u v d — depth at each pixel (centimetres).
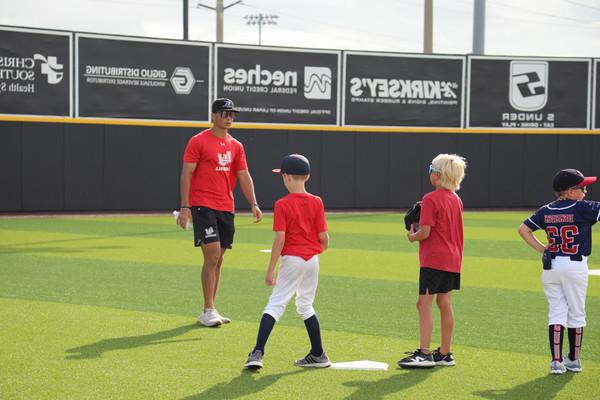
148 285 962
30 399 501
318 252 584
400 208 2398
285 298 580
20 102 2047
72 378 549
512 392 527
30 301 846
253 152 2281
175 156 2214
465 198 2431
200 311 806
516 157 2448
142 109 2173
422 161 2405
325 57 2327
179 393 517
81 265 1130
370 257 1272
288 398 509
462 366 596
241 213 2250
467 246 1453
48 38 2069
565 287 569
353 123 2353
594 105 2458
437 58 2397
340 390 528
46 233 1614
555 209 567
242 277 1038
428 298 585
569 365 582
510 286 990
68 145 2103
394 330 726
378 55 2362
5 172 2044
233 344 658
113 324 734
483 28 2705
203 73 2231
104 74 2131
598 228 1905
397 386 539
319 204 582
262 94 2281
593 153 2467
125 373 564
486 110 2430
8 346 641
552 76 2447
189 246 1385
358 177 2366
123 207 2169
